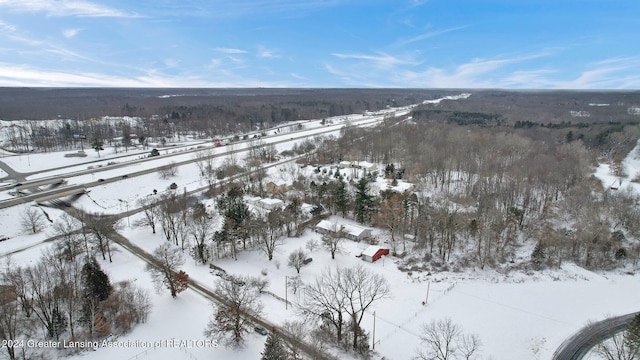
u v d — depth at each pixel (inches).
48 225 4065.0
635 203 4234.7
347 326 2437.3
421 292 2955.2
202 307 2659.9
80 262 3186.5
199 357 2154.3
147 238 3836.1
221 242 3503.9
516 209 3964.1
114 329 2368.4
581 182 4857.3
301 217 4168.3
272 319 2527.1
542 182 4702.3
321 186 4734.3
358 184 4347.9
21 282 2437.3
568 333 2519.7
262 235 3467.0
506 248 3663.9
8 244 3619.6
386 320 2583.7
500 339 2442.2
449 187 5137.8
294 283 2938.0
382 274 3181.6
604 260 3491.6
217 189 5196.9
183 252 3533.5
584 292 3034.0
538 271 3336.6
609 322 2630.4
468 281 3161.9
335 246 3400.6
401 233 3897.6
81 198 4874.5
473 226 3782.0
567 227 4037.9
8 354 2074.3
